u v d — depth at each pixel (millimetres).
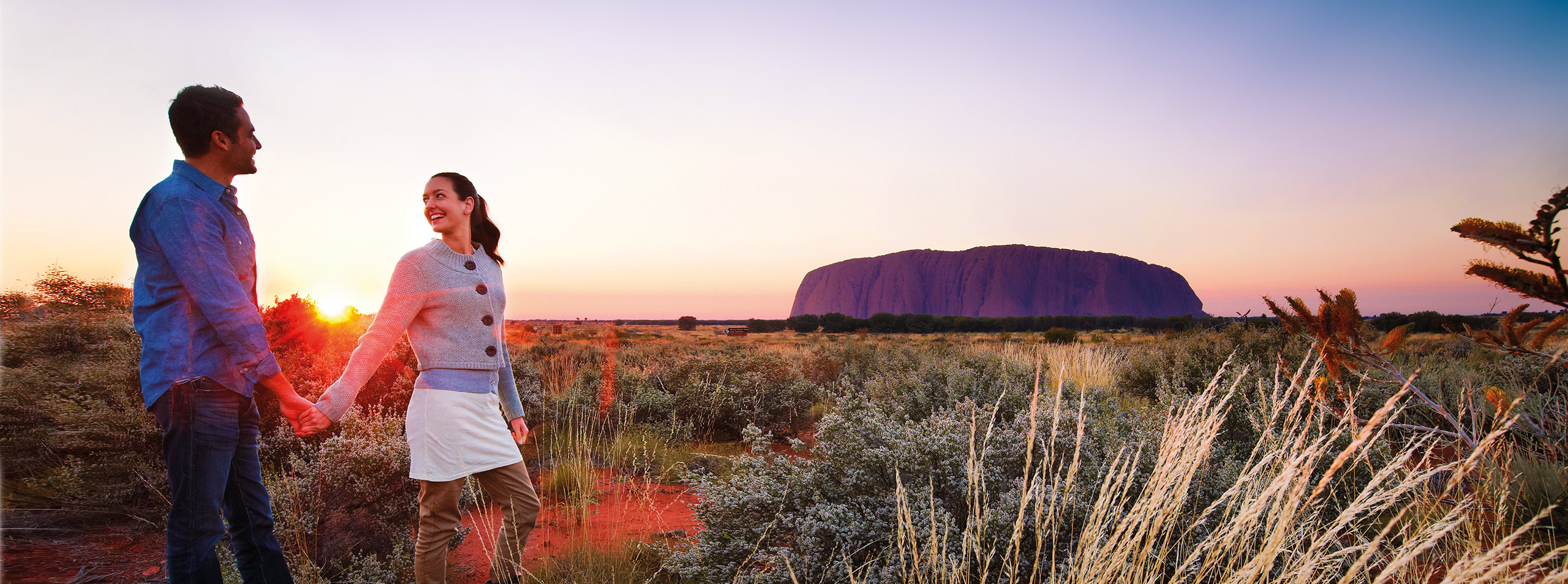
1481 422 2939
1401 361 5539
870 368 10430
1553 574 1161
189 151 1989
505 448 2557
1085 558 1779
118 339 4523
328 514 3104
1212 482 2686
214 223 1963
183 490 1899
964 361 8547
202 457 1921
